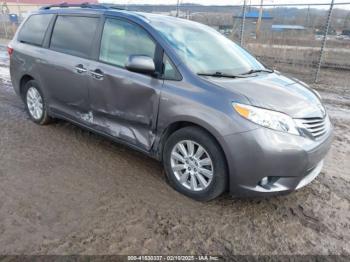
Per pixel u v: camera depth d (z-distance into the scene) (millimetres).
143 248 2648
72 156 4156
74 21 4426
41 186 3438
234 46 4410
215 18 14938
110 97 3855
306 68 11930
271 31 14734
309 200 3453
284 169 2949
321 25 14336
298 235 2906
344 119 6449
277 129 2930
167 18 4164
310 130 3102
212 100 3074
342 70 12109
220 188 3139
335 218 3172
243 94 3080
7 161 3943
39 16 5031
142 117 3594
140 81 3533
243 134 2906
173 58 3398
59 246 2611
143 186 3535
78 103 4312
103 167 3910
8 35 23438
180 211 3139
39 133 4840
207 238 2805
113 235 2768
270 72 4172
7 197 3211
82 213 3027
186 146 3332
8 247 2574
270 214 3172
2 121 5281
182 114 3203
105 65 3891
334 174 4062
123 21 3879
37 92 5016
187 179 3381
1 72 9617
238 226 2975
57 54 4496
